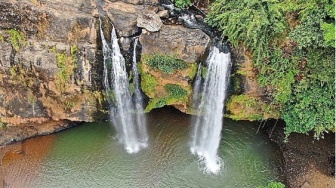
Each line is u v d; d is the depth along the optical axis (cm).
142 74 1769
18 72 1730
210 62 1692
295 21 1555
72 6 1669
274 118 1853
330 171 1783
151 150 1923
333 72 1557
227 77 1739
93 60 1716
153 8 1744
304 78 1634
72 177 1828
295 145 1888
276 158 1880
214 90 1783
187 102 1847
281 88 1664
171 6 1806
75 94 1797
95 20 1666
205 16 1773
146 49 1678
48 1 1666
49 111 1856
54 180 1817
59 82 1747
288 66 1628
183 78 1720
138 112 1920
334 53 1545
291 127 1745
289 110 1731
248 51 1634
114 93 1847
